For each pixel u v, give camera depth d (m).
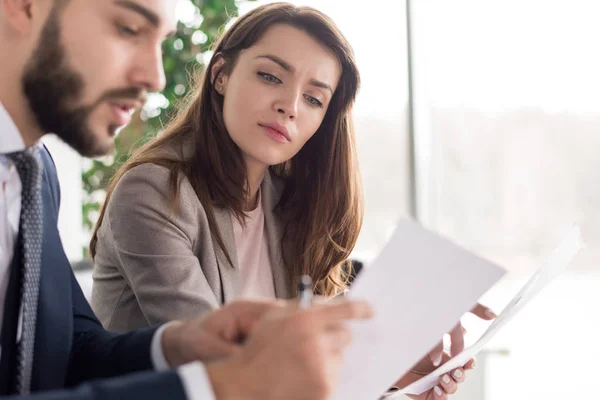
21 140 0.80
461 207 2.89
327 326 0.60
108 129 0.80
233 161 1.41
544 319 2.70
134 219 1.28
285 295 1.50
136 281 1.26
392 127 2.96
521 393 2.68
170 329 0.85
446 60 2.87
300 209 1.57
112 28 0.76
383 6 2.88
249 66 1.37
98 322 1.03
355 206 1.61
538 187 2.75
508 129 2.79
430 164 2.93
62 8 0.74
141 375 0.59
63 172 2.54
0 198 0.80
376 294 0.76
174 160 1.37
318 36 1.40
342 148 1.57
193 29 2.61
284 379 0.57
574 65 2.64
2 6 0.75
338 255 1.58
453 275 0.77
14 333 0.81
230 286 1.37
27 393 0.82
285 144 1.39
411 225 0.81
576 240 1.09
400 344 0.72
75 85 0.76
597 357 2.64
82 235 2.71
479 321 1.57
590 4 2.60
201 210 1.35
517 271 2.79
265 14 1.40
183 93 2.60
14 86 0.77
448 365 0.97
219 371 0.58
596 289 2.66
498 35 2.77
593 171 2.65
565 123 2.68
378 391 0.70
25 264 0.81
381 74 2.93
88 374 0.91
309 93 1.40
